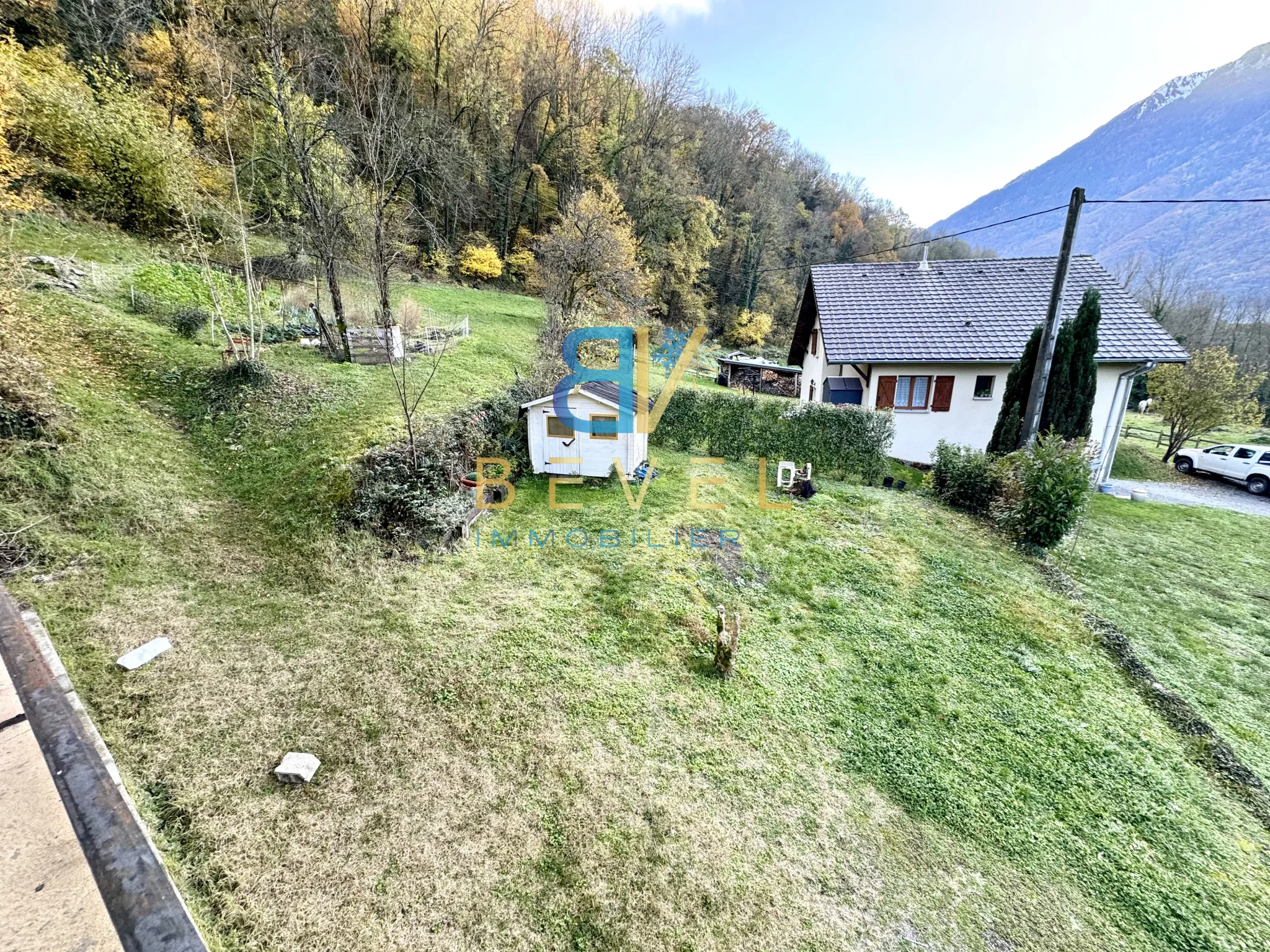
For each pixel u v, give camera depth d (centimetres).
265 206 1573
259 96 1143
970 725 548
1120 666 656
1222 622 782
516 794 417
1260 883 414
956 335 1438
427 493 789
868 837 423
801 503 1088
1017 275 1620
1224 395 1688
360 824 380
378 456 796
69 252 1213
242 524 700
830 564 843
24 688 209
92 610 518
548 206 3180
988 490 1076
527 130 3106
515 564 745
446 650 556
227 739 427
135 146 1412
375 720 464
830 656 632
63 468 641
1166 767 515
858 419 1258
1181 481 1602
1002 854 423
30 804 166
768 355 3800
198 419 870
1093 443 1288
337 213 1236
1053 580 845
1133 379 1384
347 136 1334
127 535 621
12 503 579
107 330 967
